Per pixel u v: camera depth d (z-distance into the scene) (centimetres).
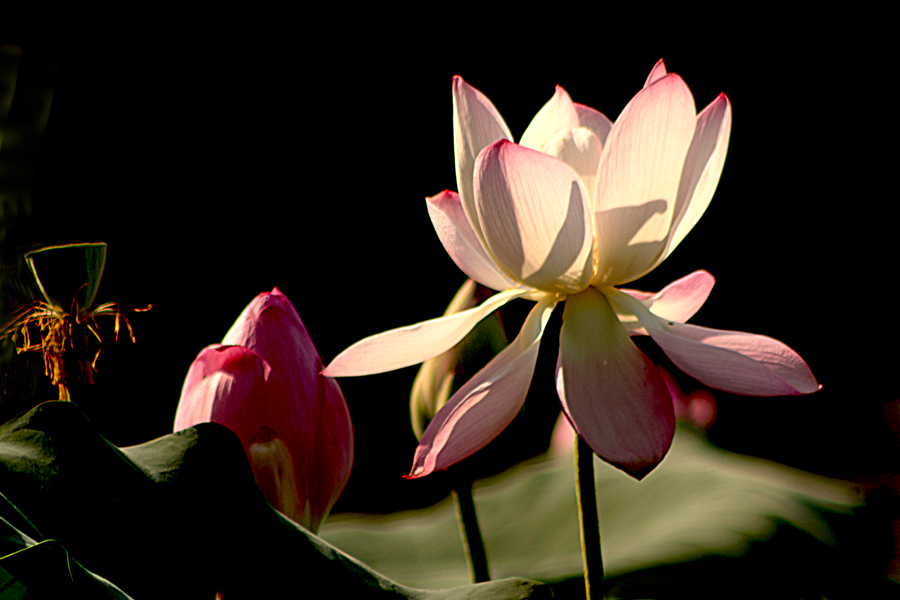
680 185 123
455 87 125
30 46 126
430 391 131
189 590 117
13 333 121
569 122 127
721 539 137
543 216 122
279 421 125
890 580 137
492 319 131
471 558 129
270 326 126
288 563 119
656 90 121
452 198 131
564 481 152
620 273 123
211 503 119
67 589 112
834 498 149
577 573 138
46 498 117
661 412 120
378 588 120
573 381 121
